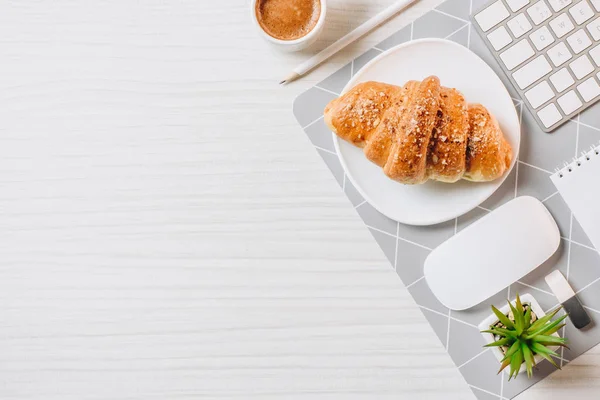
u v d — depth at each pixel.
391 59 0.97
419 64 0.97
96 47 1.01
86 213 1.01
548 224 0.96
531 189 0.97
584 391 0.97
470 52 0.95
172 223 1.01
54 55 1.01
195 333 1.01
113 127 1.01
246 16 0.99
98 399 1.02
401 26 0.98
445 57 0.96
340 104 0.94
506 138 0.96
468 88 0.96
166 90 1.00
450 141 0.91
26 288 1.02
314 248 1.00
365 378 0.99
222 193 1.00
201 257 1.01
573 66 0.96
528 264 0.96
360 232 0.99
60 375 1.02
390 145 0.92
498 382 0.98
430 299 0.98
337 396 1.00
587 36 0.96
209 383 1.01
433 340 0.99
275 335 1.00
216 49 1.00
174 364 1.01
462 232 0.96
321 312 1.00
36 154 1.02
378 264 0.99
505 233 0.96
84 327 1.02
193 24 1.00
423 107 0.90
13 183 1.02
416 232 0.98
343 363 1.00
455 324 0.98
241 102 1.00
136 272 1.01
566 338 0.97
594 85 0.96
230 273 1.01
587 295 0.97
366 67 0.96
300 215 1.00
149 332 1.01
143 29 1.00
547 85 0.96
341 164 0.98
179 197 1.01
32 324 1.02
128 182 1.01
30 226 1.02
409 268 0.98
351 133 0.94
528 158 0.97
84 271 1.01
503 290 0.98
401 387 0.99
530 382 0.97
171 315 1.01
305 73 0.99
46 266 1.02
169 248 1.01
